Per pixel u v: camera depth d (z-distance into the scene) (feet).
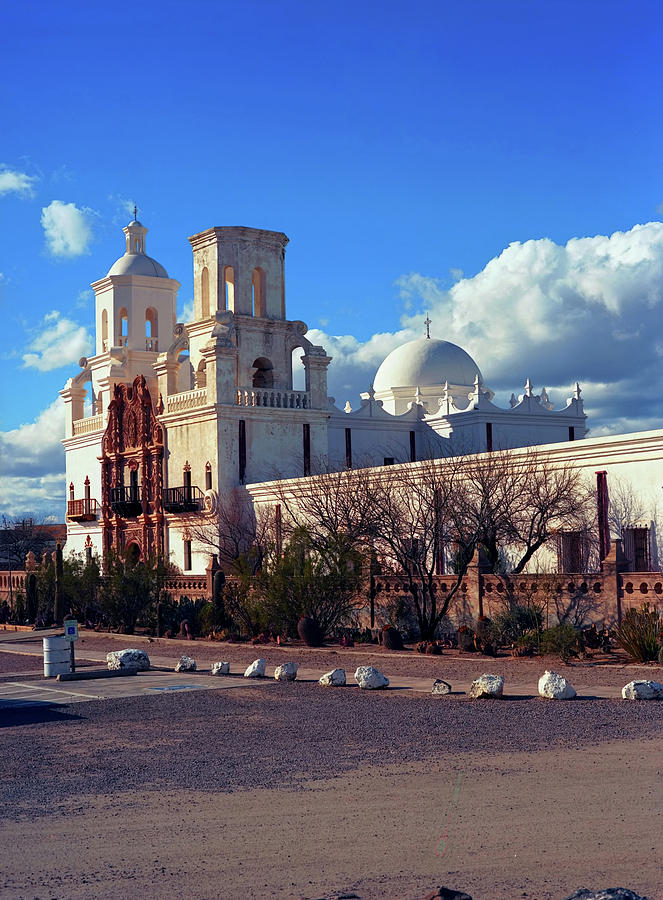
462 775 39.75
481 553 103.60
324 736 51.13
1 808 36.94
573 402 199.41
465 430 192.24
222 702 66.59
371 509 116.26
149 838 31.63
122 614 144.05
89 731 56.70
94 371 222.07
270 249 186.19
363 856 28.78
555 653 84.58
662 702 58.34
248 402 173.27
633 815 32.17
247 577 118.42
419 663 87.10
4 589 194.18
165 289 220.23
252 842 30.71
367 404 199.41
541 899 24.52
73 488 221.66
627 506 103.30
